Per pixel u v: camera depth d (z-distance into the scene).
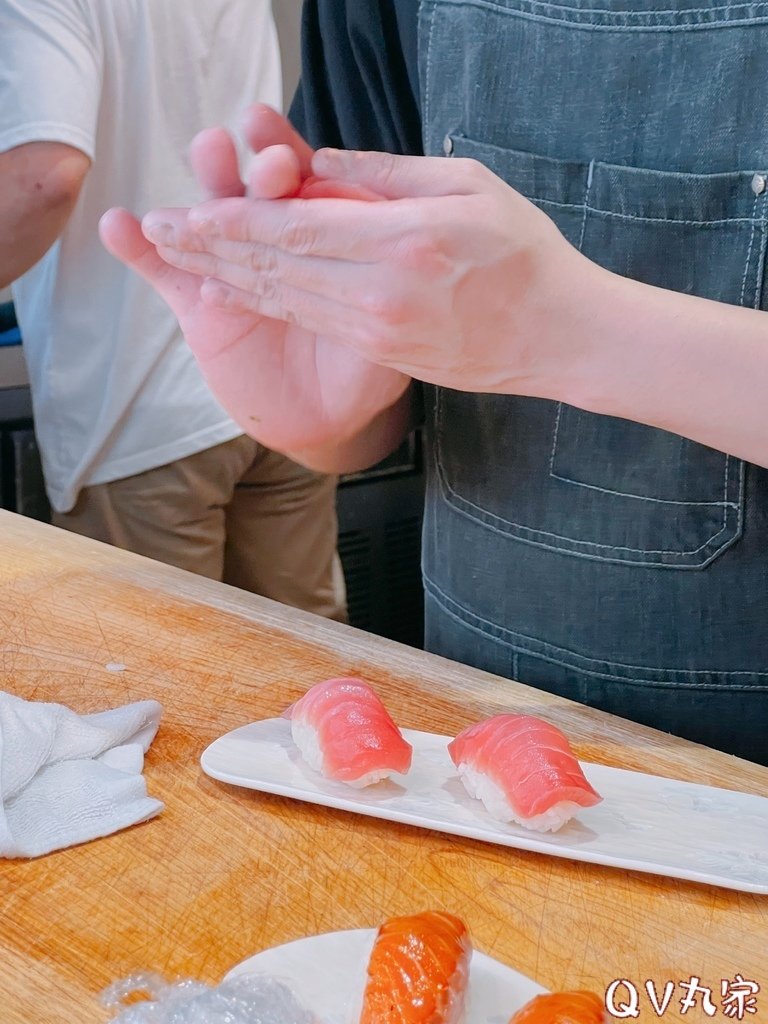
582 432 0.60
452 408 0.65
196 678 0.60
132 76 0.98
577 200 0.59
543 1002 0.35
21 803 0.47
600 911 0.43
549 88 0.59
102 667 0.61
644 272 0.58
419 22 0.62
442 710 0.57
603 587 0.61
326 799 0.48
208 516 1.11
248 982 0.37
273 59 1.08
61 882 0.44
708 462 0.57
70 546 0.76
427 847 0.47
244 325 0.52
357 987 0.38
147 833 0.47
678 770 0.53
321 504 1.22
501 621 0.65
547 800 0.46
